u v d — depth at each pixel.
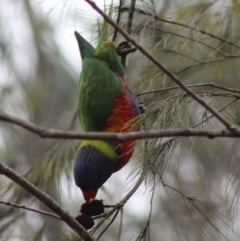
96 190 8.48
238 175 7.38
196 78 11.03
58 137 4.70
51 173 9.64
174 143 6.89
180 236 12.84
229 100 11.49
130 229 14.06
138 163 6.90
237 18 8.77
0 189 10.12
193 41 9.52
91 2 5.47
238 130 5.39
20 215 9.80
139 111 8.98
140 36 8.81
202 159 13.54
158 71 9.73
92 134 4.86
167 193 13.14
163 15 10.12
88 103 8.68
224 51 10.30
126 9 8.94
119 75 9.07
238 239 13.08
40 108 14.32
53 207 6.24
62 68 14.85
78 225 6.37
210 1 10.04
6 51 13.60
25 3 13.87
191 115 8.65
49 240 10.31
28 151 13.21
